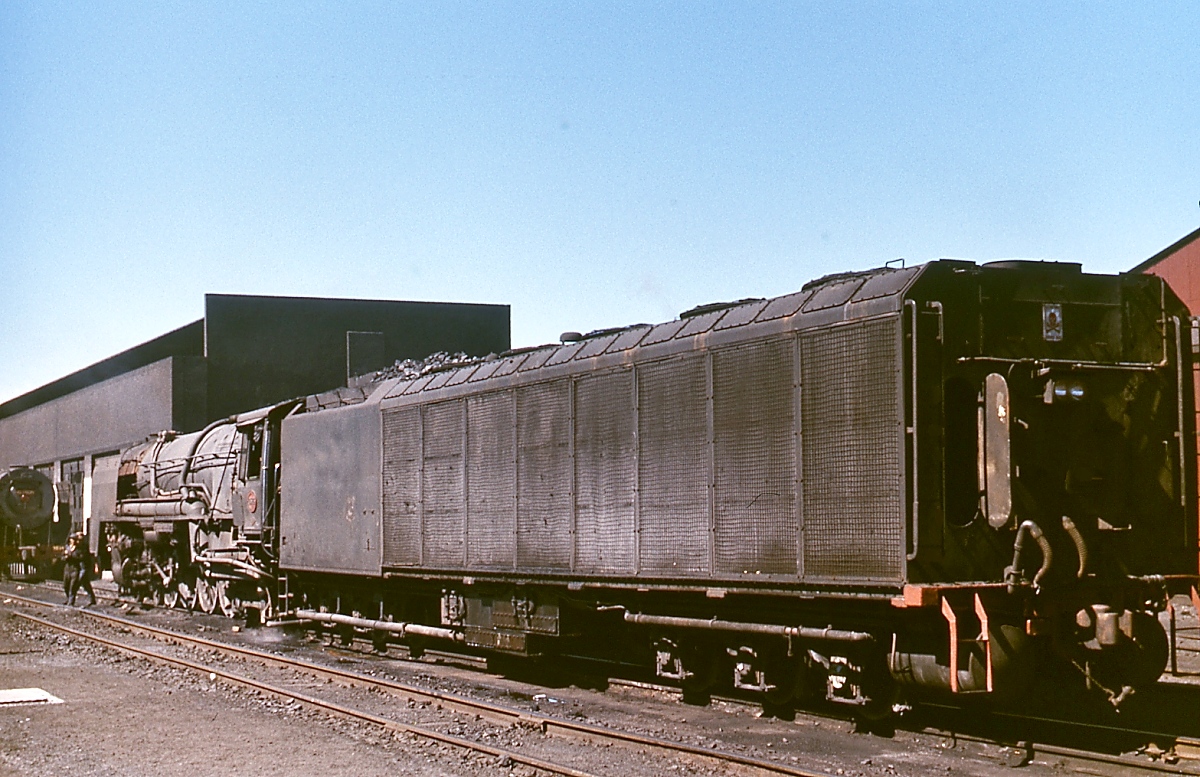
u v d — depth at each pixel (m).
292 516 20.92
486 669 16.86
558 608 14.55
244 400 41.97
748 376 11.82
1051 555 10.12
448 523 16.52
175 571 28.16
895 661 10.58
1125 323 11.27
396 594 18.33
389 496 17.92
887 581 10.22
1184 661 15.27
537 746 10.90
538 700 13.75
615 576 13.42
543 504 14.68
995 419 10.34
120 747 11.26
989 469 10.37
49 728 12.35
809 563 11.02
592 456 13.92
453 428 16.56
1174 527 11.23
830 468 10.86
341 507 19.31
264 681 15.65
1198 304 22.75
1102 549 10.80
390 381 19.05
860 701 10.94
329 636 20.83
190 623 25.03
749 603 12.18
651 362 13.11
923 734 10.93
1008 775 9.34
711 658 12.92
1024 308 10.88
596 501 13.81
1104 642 10.19
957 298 10.58
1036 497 10.60
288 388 42.59
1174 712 11.69
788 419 11.32
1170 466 11.28
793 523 11.19
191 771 10.13
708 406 12.28
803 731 11.29
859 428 10.59
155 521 28.25
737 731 11.35
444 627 17.03
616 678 15.11
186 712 13.26
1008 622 10.22
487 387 15.89
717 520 12.08
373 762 10.30
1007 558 10.47
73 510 47.47
